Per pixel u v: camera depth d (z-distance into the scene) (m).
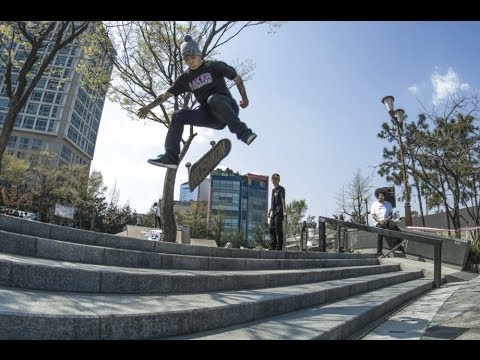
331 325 3.50
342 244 14.44
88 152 112.81
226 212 109.44
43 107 98.50
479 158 20.47
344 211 32.28
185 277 4.15
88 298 3.12
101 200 49.69
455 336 3.96
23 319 2.22
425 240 8.90
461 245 11.36
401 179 24.05
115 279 3.59
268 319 3.79
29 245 4.09
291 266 7.74
